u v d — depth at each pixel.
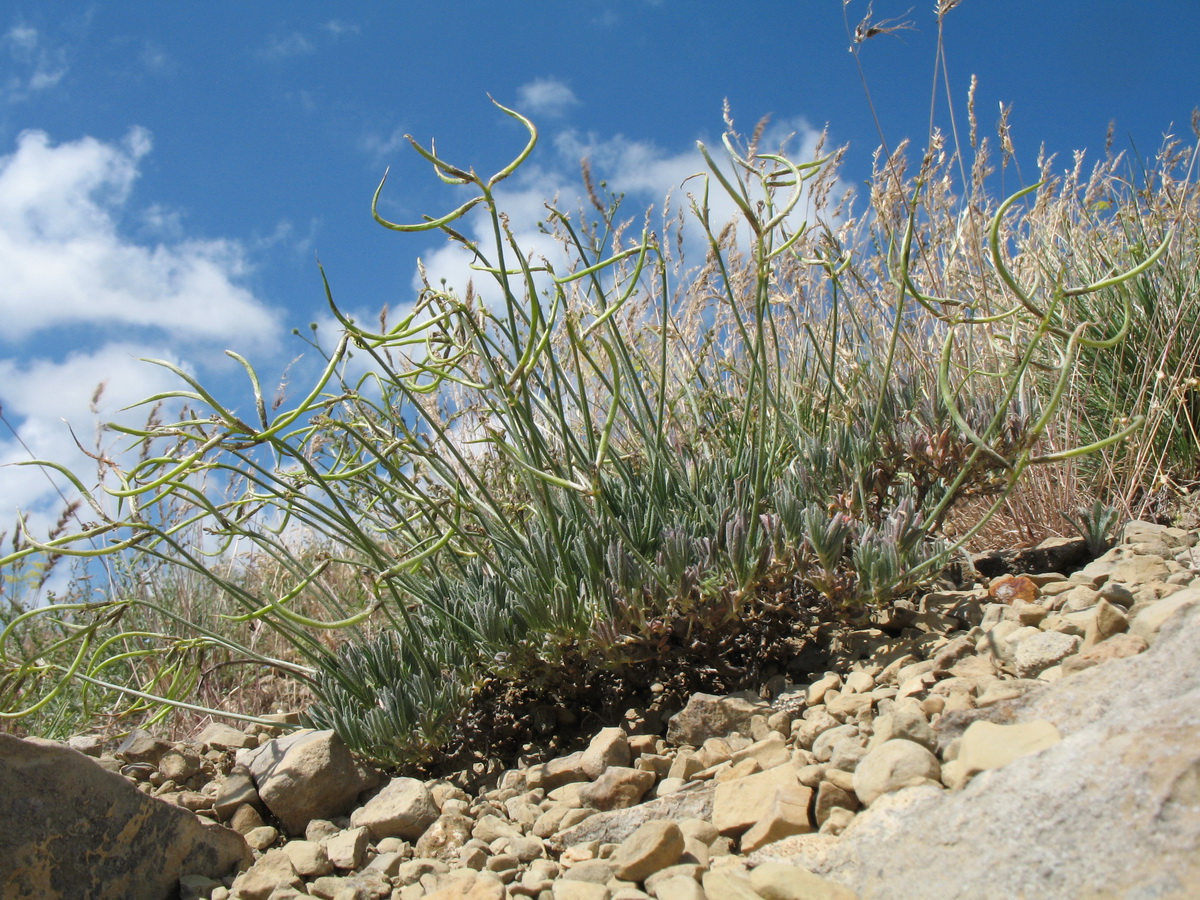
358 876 0.38
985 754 0.32
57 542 0.45
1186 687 0.31
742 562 0.45
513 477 0.63
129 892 0.38
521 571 0.48
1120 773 0.28
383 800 0.43
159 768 0.51
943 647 0.43
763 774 0.37
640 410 0.54
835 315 0.54
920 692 0.40
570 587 0.47
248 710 0.67
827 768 0.36
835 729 0.39
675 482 0.55
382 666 0.50
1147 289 0.68
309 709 0.51
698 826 0.36
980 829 0.29
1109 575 0.46
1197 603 0.35
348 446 0.59
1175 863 0.25
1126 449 0.62
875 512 0.53
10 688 0.59
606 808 0.40
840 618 0.47
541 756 0.50
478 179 0.44
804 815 0.34
